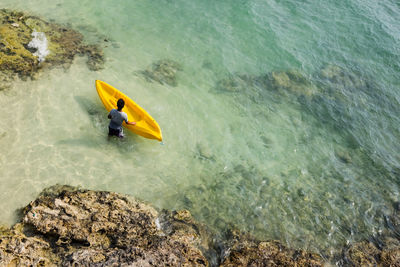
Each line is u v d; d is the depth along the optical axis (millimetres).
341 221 7828
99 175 7547
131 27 13172
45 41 10977
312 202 8172
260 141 9727
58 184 7070
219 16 14836
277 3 16422
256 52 13203
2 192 6648
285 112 10953
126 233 6332
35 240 5828
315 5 16688
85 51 11203
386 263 7004
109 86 9375
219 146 9258
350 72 13023
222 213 7520
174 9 14828
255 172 8727
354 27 15492
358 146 10180
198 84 11227
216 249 6766
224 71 12039
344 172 9234
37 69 9805
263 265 6430
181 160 8578
